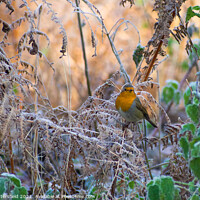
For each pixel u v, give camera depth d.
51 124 5.18
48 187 6.47
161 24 6.16
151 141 6.28
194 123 5.02
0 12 8.43
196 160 4.62
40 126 5.46
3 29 5.90
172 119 10.66
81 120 6.11
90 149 5.20
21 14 8.72
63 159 5.64
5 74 5.34
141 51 6.91
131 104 6.58
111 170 5.88
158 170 9.20
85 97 10.70
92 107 6.42
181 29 6.27
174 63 13.12
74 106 10.27
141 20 12.44
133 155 5.31
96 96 6.70
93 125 6.57
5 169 5.40
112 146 5.38
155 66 7.18
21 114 5.07
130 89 6.52
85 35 11.52
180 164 5.85
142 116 6.93
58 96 8.91
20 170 7.52
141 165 5.60
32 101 5.91
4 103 4.93
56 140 5.54
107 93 9.70
